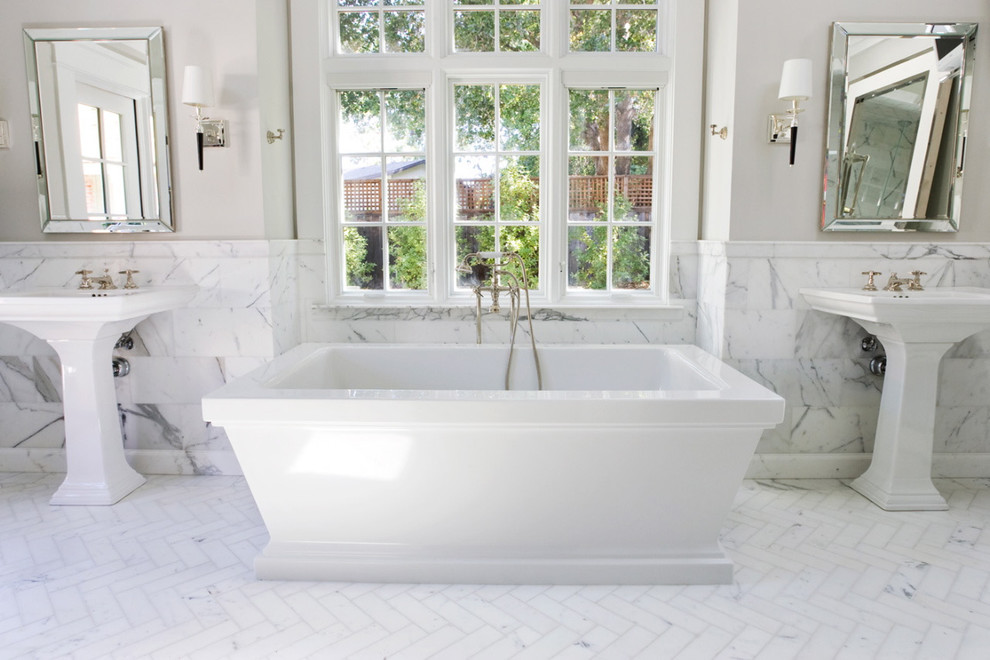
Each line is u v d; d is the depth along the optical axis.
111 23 2.70
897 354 2.49
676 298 3.10
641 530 1.94
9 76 2.75
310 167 3.08
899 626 1.71
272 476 1.91
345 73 3.10
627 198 3.19
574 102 3.13
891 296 2.42
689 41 2.96
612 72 3.05
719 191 2.82
